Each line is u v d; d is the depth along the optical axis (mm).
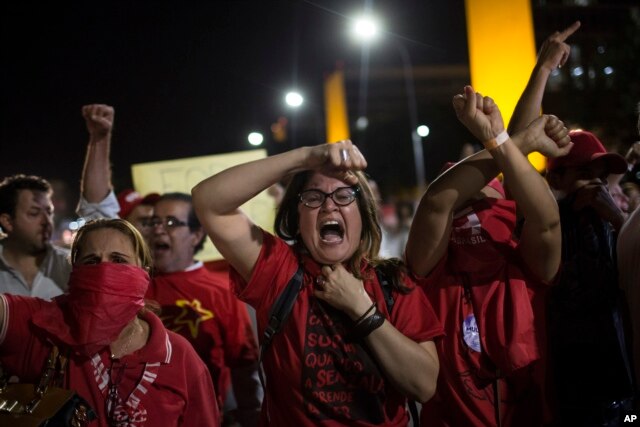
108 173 4109
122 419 2510
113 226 2746
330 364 2648
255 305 2805
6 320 2529
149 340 2666
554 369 3172
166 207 4312
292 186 2967
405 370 2590
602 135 16484
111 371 2578
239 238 2750
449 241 3080
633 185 4500
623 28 16938
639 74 16016
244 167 2656
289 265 2799
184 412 2713
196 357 2824
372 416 2641
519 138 2785
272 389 2734
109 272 2553
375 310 2605
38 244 3934
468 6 6246
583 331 3174
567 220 3371
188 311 4094
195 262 4434
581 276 3236
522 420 2928
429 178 43094
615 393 3129
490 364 2898
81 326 2510
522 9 6156
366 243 2904
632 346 3299
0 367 2613
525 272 3010
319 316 2697
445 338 2953
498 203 3107
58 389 2426
